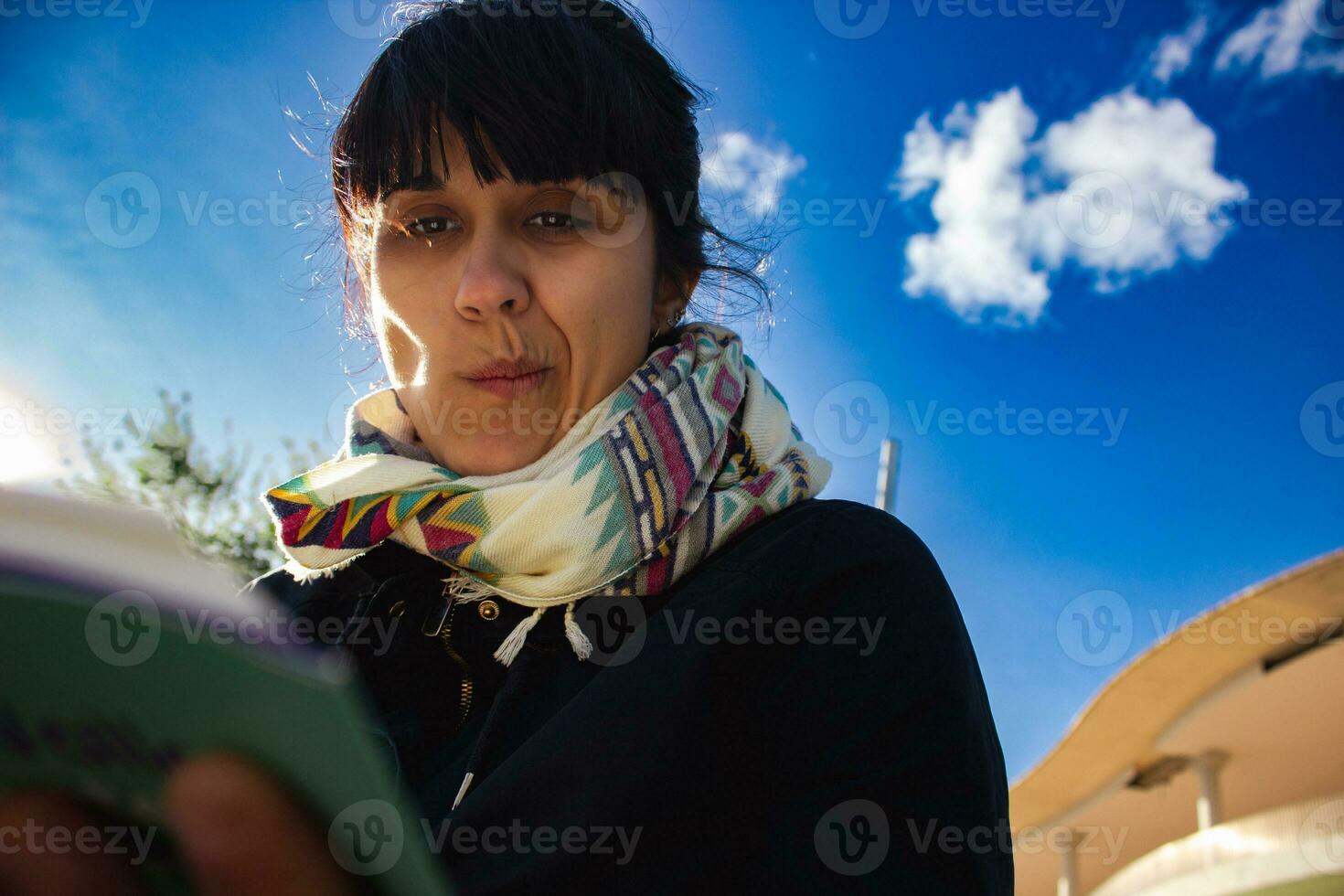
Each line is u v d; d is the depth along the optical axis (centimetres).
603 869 103
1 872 50
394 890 51
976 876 96
